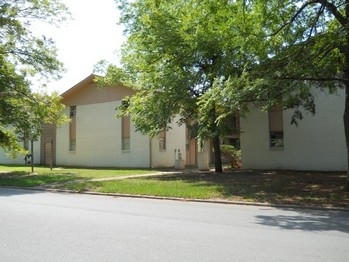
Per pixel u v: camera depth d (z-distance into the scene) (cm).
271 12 1497
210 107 1593
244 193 1481
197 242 723
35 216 1020
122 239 746
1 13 2598
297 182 1775
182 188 1627
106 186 1758
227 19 1589
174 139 3506
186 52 2088
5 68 2736
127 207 1221
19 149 3084
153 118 2297
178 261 598
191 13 1653
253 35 1561
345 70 1437
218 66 1950
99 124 3556
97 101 3581
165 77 2194
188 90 2205
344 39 1288
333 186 1600
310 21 1447
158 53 2209
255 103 2017
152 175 2386
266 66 1468
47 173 2669
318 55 1359
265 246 695
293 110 2497
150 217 1017
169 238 756
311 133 2436
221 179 1995
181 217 1020
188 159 3753
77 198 1488
